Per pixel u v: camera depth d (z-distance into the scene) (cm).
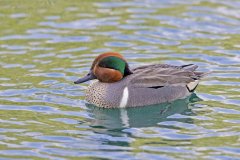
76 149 1401
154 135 1485
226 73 1831
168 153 1381
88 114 1611
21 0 2355
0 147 1401
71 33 2100
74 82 1684
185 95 1720
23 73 1823
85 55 1945
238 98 1683
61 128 1513
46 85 1759
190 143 1433
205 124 1542
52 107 1636
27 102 1656
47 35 2086
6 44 2012
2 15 2219
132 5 2319
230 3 2328
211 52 1962
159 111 1648
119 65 1684
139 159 1353
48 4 2322
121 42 2036
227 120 1560
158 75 1700
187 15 2227
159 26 2145
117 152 1387
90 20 2194
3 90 1716
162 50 1978
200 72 1747
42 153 1377
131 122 1576
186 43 2028
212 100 1681
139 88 1677
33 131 1490
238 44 2012
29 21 2181
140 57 1928
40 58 1925
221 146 1415
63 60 1914
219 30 2120
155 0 2353
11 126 1513
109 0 2353
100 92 1680
